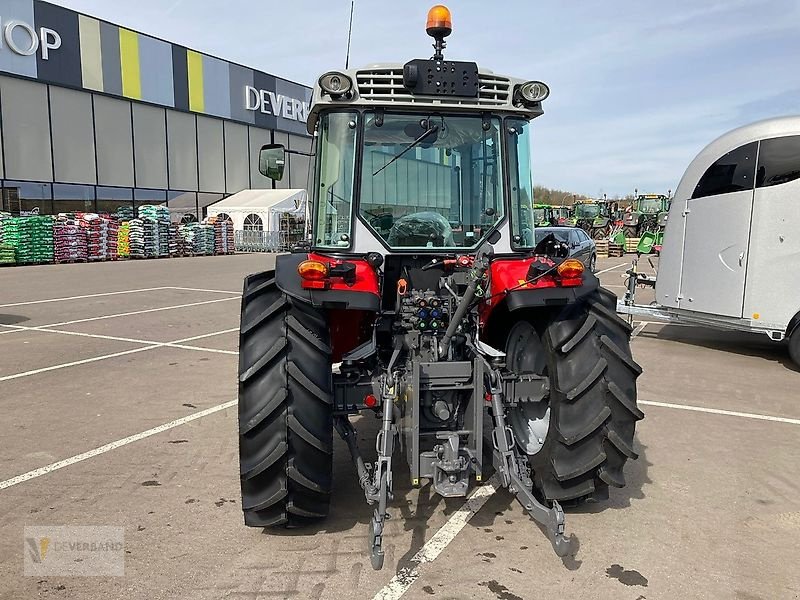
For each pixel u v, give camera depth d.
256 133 32.75
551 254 3.99
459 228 3.79
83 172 24.94
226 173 31.41
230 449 4.70
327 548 3.30
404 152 3.70
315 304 3.29
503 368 3.91
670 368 7.35
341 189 3.70
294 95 34.84
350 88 3.59
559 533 2.89
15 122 22.47
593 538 3.42
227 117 30.86
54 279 16.33
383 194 3.70
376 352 3.84
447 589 2.94
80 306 11.85
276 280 3.44
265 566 3.13
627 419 3.45
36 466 4.37
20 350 8.09
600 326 3.55
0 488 4.02
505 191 3.80
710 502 3.86
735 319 7.76
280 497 3.23
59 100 23.86
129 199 26.94
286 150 4.09
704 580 3.03
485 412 3.75
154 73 27.30
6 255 19.81
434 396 3.45
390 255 3.70
